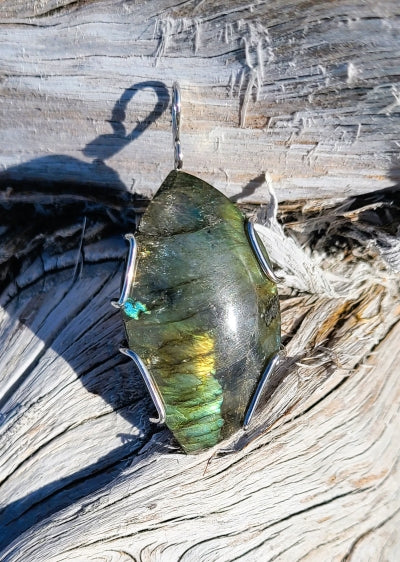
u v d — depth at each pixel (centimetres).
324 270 15
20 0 13
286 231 15
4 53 13
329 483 13
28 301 15
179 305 12
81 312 15
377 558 13
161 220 12
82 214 15
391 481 13
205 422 13
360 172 14
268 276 12
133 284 12
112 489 13
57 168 14
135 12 12
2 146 14
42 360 14
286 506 13
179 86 13
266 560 13
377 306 15
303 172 14
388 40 12
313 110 13
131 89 13
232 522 13
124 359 14
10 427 14
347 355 14
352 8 12
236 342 12
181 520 13
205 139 14
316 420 14
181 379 12
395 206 14
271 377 14
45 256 15
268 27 12
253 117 13
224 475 13
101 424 14
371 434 14
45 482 14
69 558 12
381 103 12
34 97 13
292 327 14
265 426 13
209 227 12
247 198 14
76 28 13
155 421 13
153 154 14
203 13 12
